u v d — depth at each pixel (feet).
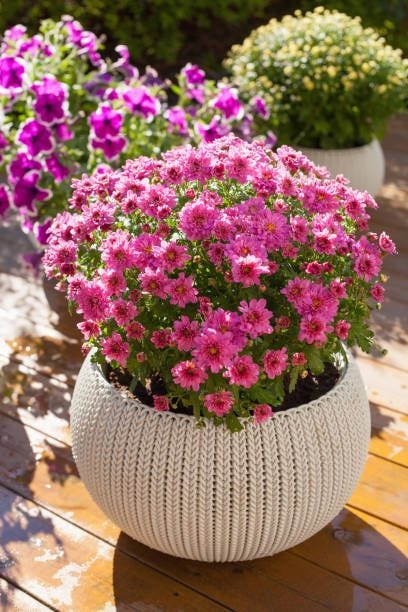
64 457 5.79
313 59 8.13
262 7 12.44
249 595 4.97
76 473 5.68
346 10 12.84
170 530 4.78
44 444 5.88
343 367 5.04
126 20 11.80
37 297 7.25
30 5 11.67
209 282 4.58
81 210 5.18
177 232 4.81
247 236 4.58
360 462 4.93
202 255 4.68
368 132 8.13
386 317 7.06
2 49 7.83
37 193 6.91
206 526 4.74
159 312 4.62
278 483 4.68
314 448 4.71
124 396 4.81
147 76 8.30
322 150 8.09
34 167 6.89
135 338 4.59
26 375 6.44
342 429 4.79
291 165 5.04
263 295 4.69
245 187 4.96
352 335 4.81
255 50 8.58
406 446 5.85
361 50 8.27
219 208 4.93
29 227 7.20
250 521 4.72
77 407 4.98
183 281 4.48
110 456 4.76
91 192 5.17
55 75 7.37
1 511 5.43
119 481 4.76
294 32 8.52
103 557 5.17
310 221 4.86
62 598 4.97
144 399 4.89
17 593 4.99
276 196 4.95
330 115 8.23
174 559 5.16
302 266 4.67
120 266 4.56
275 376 4.68
